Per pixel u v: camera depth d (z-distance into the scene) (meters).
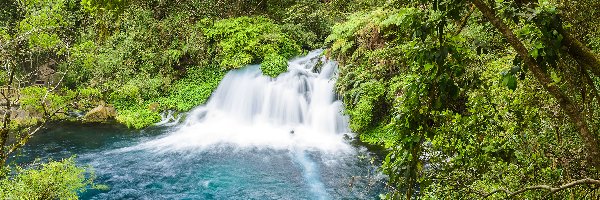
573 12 2.69
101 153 10.51
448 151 2.98
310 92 12.64
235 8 16.38
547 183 3.35
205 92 13.95
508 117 3.49
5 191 5.30
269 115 12.62
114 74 14.16
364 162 9.55
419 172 2.96
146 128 12.46
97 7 7.87
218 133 11.91
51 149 10.65
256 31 14.95
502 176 3.56
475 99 3.15
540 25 1.94
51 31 7.24
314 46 15.86
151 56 14.63
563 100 2.00
